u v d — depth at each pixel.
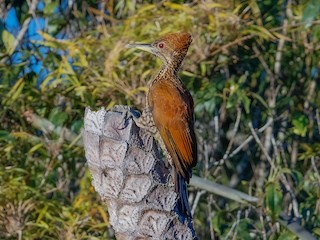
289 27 14.13
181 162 10.00
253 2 13.62
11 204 13.20
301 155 14.71
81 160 14.41
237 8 13.44
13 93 13.49
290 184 15.23
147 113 10.19
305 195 15.28
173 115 10.07
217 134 14.96
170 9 13.76
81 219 13.34
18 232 13.25
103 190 8.42
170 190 8.45
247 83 14.95
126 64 13.34
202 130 15.30
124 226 8.41
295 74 14.98
